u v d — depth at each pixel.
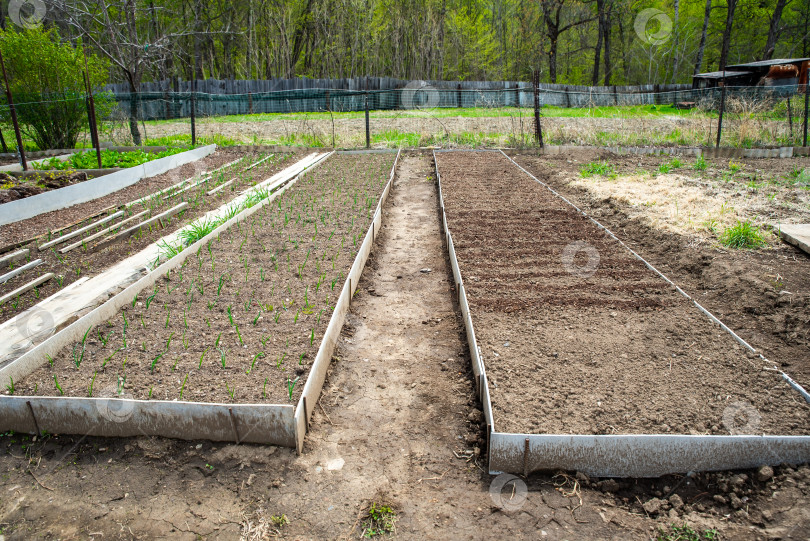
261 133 15.96
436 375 3.62
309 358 3.48
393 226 7.07
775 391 3.09
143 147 12.47
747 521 2.37
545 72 42.62
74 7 14.50
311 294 4.47
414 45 33.12
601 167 9.85
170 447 2.85
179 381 3.21
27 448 2.89
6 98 11.57
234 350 3.58
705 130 13.15
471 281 4.87
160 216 6.40
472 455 2.85
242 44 32.09
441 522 2.42
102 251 5.54
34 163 9.66
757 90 17.03
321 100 24.59
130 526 2.41
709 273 4.91
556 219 6.75
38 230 6.17
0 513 2.48
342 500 2.55
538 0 28.78
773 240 5.59
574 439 2.61
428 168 11.02
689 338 3.74
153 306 4.23
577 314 4.16
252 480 2.66
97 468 2.75
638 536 2.32
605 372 3.34
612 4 29.30
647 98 26.30
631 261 5.30
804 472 2.55
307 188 8.52
